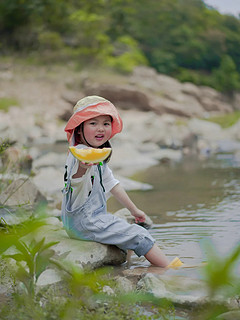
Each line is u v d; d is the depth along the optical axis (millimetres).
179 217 3402
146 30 38094
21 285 1515
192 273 2031
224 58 38031
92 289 1528
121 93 21297
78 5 30234
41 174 5059
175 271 2107
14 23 25672
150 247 2312
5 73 22266
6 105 18188
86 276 1428
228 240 2656
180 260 2336
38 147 9719
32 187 3555
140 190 4723
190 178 5543
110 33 32031
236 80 37688
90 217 2400
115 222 2400
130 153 8008
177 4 42188
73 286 1203
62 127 14758
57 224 2842
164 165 7129
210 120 19453
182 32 39219
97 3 31000
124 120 13281
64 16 27578
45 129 13906
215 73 37469
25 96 19938
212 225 3102
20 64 23844
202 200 4070
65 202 2459
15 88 20578
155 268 2227
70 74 23500
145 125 10797
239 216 3369
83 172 2352
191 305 1604
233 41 42688
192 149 9625
